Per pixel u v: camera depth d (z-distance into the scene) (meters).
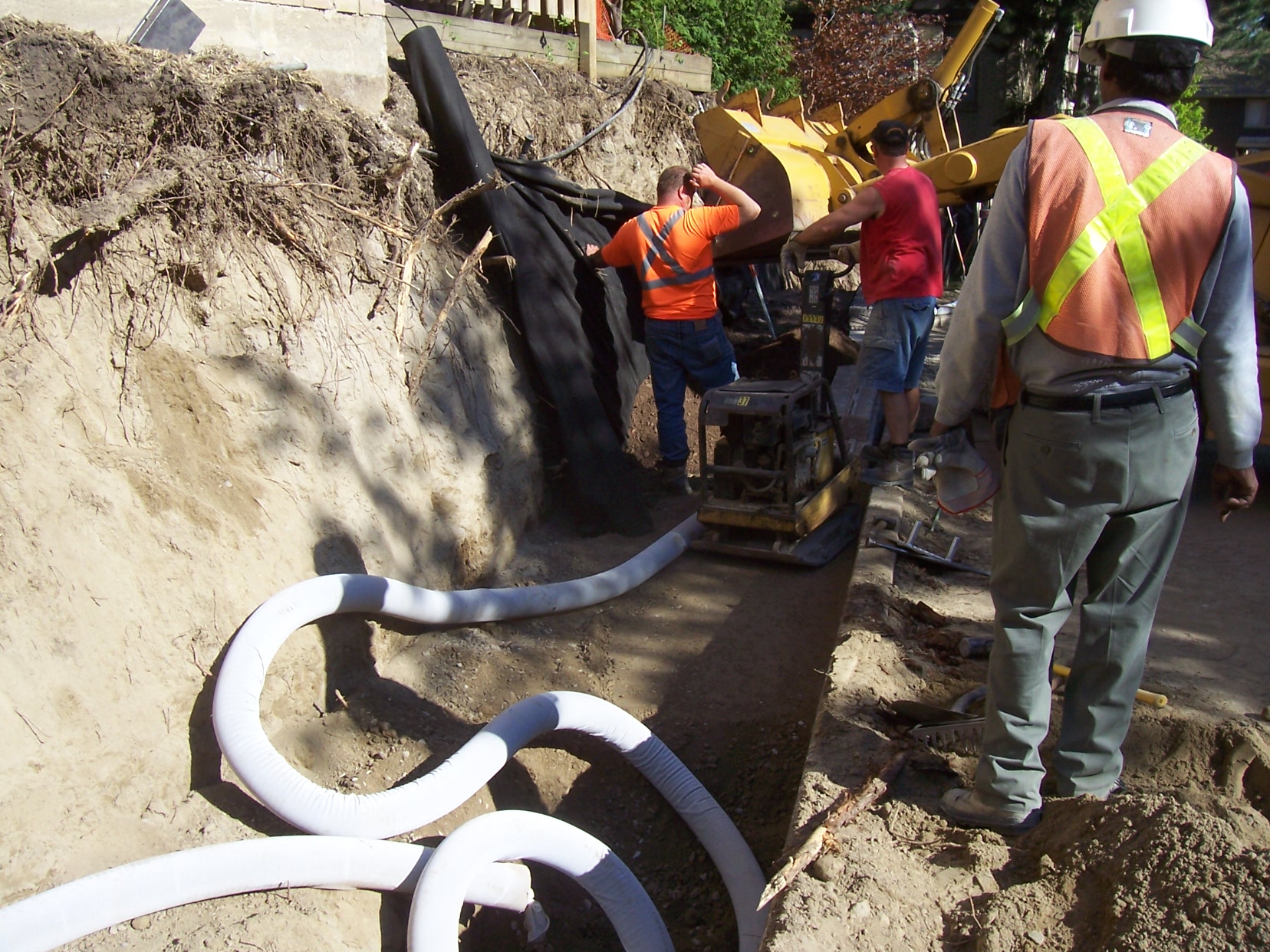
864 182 7.59
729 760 4.10
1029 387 2.48
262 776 3.11
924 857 2.71
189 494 3.59
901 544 5.06
